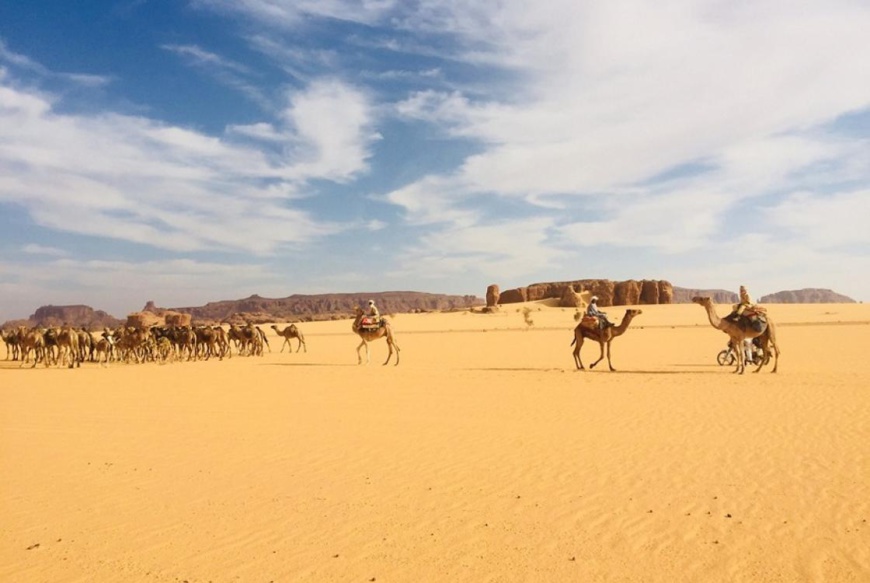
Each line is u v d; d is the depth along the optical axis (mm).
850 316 79938
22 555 6152
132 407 15438
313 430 12016
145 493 8109
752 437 10555
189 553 6117
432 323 94188
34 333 30828
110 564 5895
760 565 5574
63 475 9102
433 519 6910
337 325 101500
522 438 10914
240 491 8102
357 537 6430
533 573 5508
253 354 38781
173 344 34781
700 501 7301
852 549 5855
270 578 5520
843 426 11266
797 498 7320
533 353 33812
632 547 6027
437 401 15438
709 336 46031
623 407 13852
